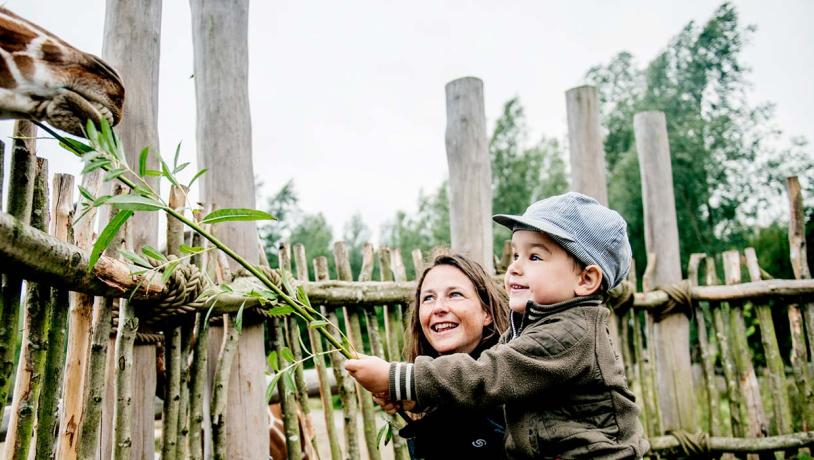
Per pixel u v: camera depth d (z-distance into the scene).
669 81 12.29
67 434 1.75
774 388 3.94
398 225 16.28
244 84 2.49
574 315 1.51
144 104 2.13
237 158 2.41
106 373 2.09
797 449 3.88
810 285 3.94
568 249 1.54
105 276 1.62
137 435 2.11
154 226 2.16
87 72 1.25
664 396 3.93
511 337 1.72
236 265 2.33
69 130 1.27
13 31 1.15
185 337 2.13
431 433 1.70
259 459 2.33
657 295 3.93
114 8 2.13
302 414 2.69
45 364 1.57
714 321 4.10
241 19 2.52
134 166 2.08
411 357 2.16
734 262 4.06
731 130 11.09
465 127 3.57
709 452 3.80
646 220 4.14
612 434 1.44
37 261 1.37
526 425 1.47
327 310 2.87
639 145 4.21
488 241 3.55
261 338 2.38
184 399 2.09
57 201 1.73
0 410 1.38
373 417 2.90
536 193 13.93
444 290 1.98
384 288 3.04
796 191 4.12
